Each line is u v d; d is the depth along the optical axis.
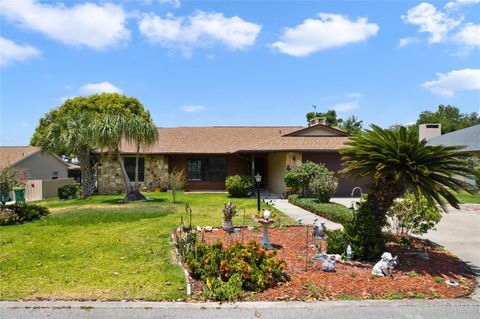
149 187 23.67
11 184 12.62
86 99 32.94
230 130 27.59
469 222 11.34
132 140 17.61
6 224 10.95
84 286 5.36
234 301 4.80
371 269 6.17
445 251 7.56
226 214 9.61
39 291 5.16
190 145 24.55
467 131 29.11
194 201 17.16
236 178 19.45
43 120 34.47
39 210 12.35
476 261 6.90
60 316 4.35
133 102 33.94
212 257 5.78
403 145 6.29
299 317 4.35
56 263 6.60
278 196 19.94
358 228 6.74
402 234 8.39
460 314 4.46
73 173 39.16
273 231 9.45
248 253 5.79
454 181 6.28
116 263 6.57
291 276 5.71
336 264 6.37
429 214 7.77
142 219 11.52
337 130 21.17
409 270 6.09
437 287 5.38
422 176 6.26
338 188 19.53
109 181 23.45
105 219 11.41
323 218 11.80
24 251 7.50
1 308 4.58
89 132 17.16
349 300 4.86
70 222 10.98
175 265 6.39
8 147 31.61
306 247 7.49
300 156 19.08
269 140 21.16
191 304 4.72
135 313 4.45
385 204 6.89
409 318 4.34
